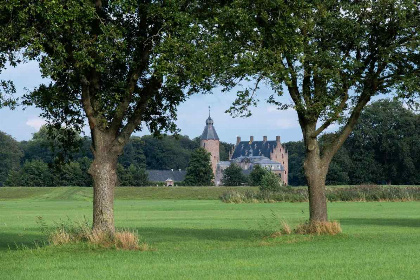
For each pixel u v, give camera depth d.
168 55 29.34
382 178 186.38
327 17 34.56
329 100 34.53
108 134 32.34
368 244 32.38
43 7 27.50
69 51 30.22
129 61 31.14
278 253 28.69
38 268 24.61
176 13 29.31
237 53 31.94
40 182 176.88
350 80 35.19
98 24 30.62
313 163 37.22
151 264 25.27
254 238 37.41
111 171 32.22
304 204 96.50
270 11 32.69
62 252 29.44
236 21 30.78
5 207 95.56
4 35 28.55
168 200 131.38
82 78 31.06
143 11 30.39
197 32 29.97
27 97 32.47
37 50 29.52
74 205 103.12
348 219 57.91
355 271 22.36
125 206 97.94
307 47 34.34
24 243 37.38
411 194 106.50
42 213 75.81
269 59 32.12
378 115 184.88
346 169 185.38
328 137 38.38
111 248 30.52
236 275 21.66
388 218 59.41
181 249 31.36
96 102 32.03
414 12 34.84
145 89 32.97
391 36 35.47
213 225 52.06
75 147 36.78
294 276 21.28
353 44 36.06
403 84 34.78
